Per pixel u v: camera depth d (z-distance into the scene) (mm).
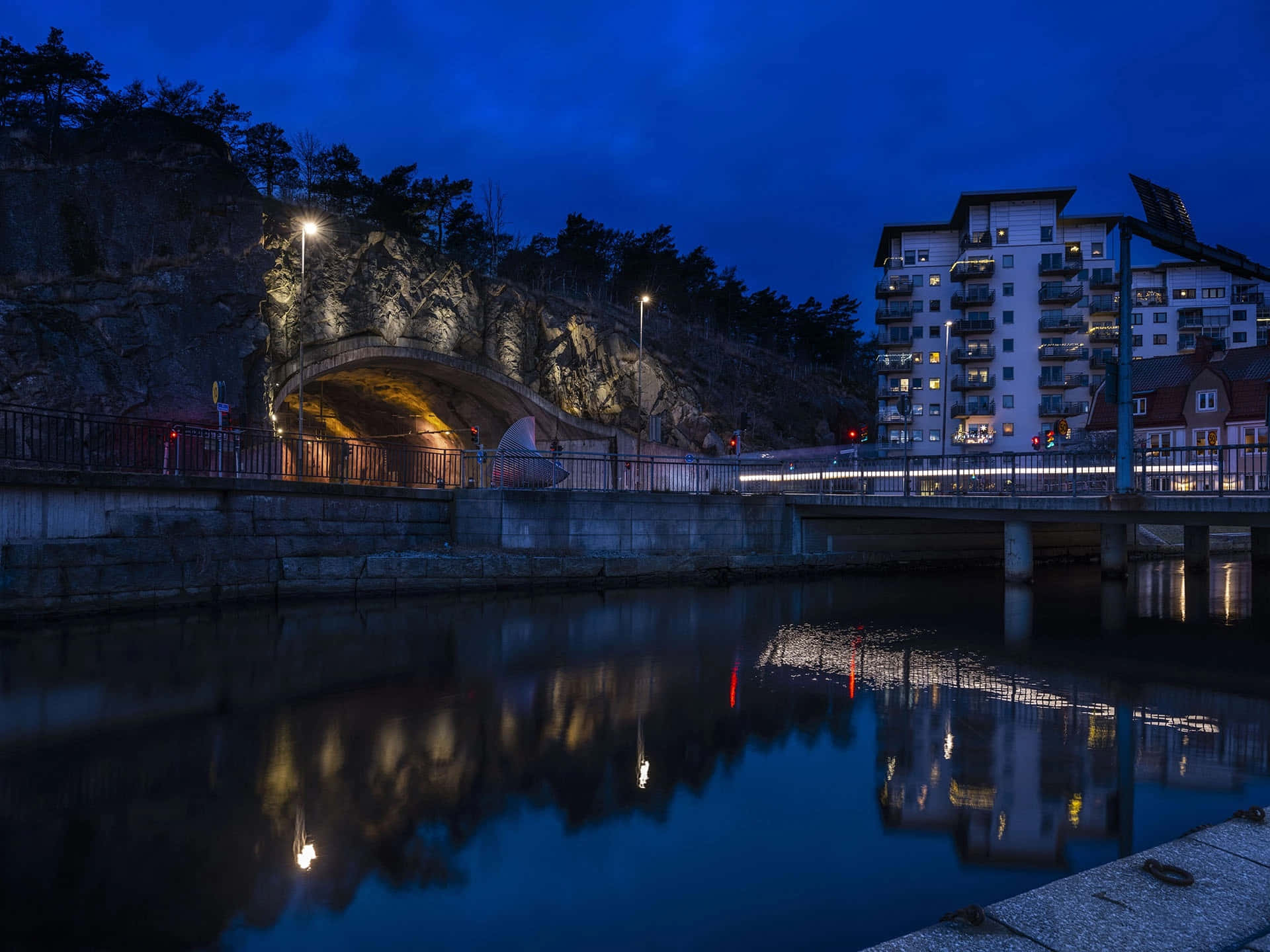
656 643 15203
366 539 22844
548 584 24172
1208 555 29844
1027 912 3785
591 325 60594
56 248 33219
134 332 33906
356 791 7215
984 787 7336
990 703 10648
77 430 30719
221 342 35812
